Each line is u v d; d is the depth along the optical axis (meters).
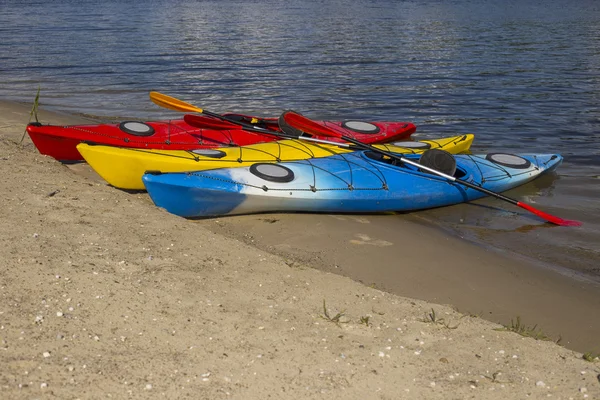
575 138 11.97
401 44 25.56
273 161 7.88
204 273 5.03
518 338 4.42
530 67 20.17
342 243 6.52
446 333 4.38
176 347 3.88
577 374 3.94
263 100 15.12
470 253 6.48
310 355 3.91
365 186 7.57
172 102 9.58
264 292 4.80
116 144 8.56
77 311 4.18
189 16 38.22
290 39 26.92
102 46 24.03
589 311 5.35
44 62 20.19
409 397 3.56
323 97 15.59
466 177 8.37
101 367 3.58
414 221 7.55
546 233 7.27
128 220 6.06
